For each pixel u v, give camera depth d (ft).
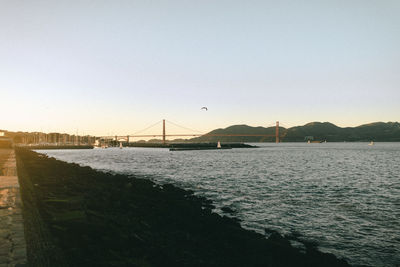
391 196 83.25
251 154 378.12
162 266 26.14
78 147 589.32
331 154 364.17
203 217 47.62
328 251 41.11
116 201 56.13
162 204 57.82
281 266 31.12
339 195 84.23
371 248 42.42
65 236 30.91
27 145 593.83
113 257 26.50
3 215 32.99
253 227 51.78
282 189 94.43
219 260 30.40
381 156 311.06
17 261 20.53
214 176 131.44
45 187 68.64
